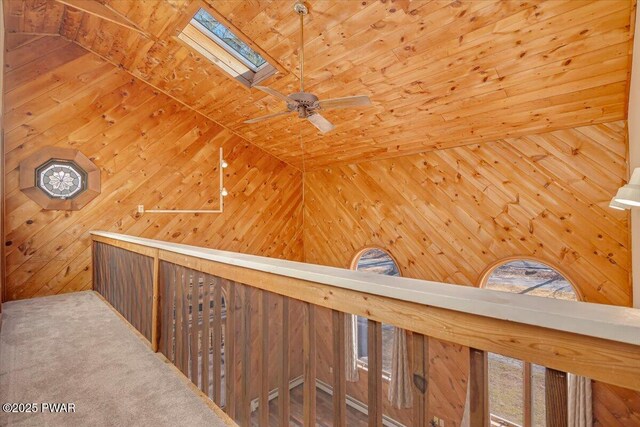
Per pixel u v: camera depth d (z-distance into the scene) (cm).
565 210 338
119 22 254
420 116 380
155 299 237
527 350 64
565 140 337
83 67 429
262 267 130
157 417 165
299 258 662
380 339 92
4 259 377
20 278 388
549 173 348
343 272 106
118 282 335
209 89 456
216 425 159
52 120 407
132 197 467
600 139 315
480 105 333
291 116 468
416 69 313
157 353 236
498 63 279
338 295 103
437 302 76
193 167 524
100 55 441
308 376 116
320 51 325
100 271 404
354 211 565
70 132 419
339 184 591
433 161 451
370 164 536
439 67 303
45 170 400
